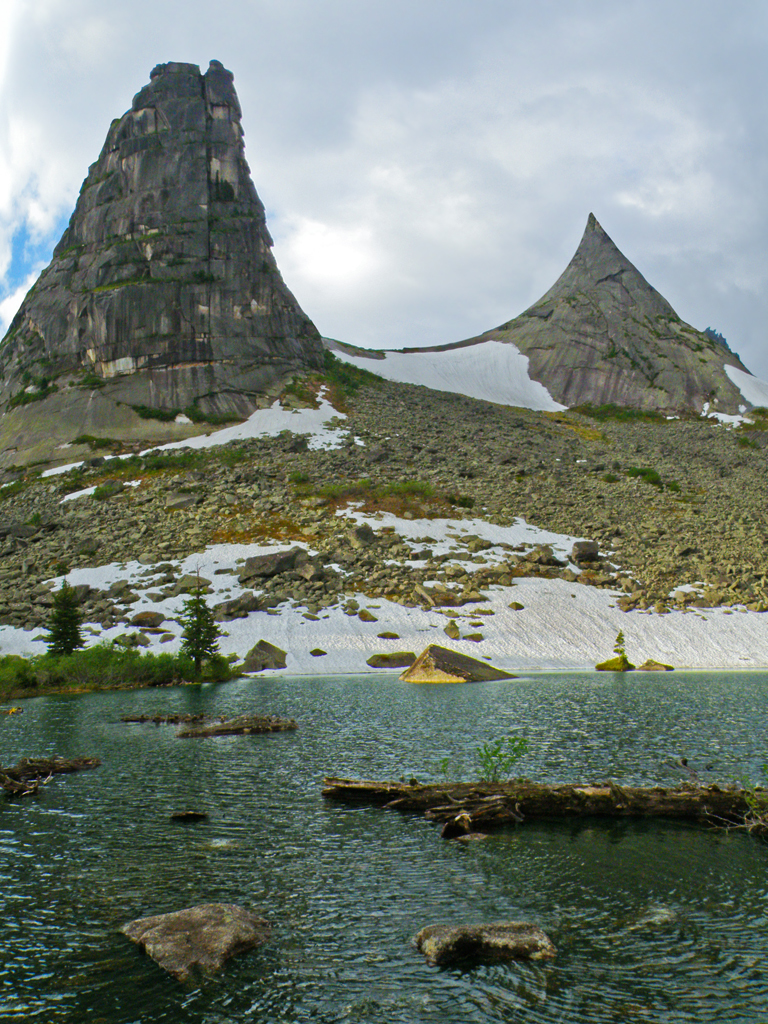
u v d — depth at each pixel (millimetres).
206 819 16266
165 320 123375
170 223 132875
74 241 143500
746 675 46812
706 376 169125
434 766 20625
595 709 31375
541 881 12469
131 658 47938
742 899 11648
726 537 78062
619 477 103250
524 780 17438
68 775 20609
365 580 64062
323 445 105250
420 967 9617
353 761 21516
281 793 18328
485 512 82750
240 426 115062
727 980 9188
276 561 64312
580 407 171625
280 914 11305
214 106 144625
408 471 95500
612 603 63375
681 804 16078
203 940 10141
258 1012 8602
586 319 195375
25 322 137625
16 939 10586
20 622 56875
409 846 14359
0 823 16203
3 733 27906
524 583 65938
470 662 46781
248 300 131875
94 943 10414
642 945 10172
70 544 72062
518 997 8836
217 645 48812
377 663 50281
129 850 14297
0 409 125250
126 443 110125
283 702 35219
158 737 26578
